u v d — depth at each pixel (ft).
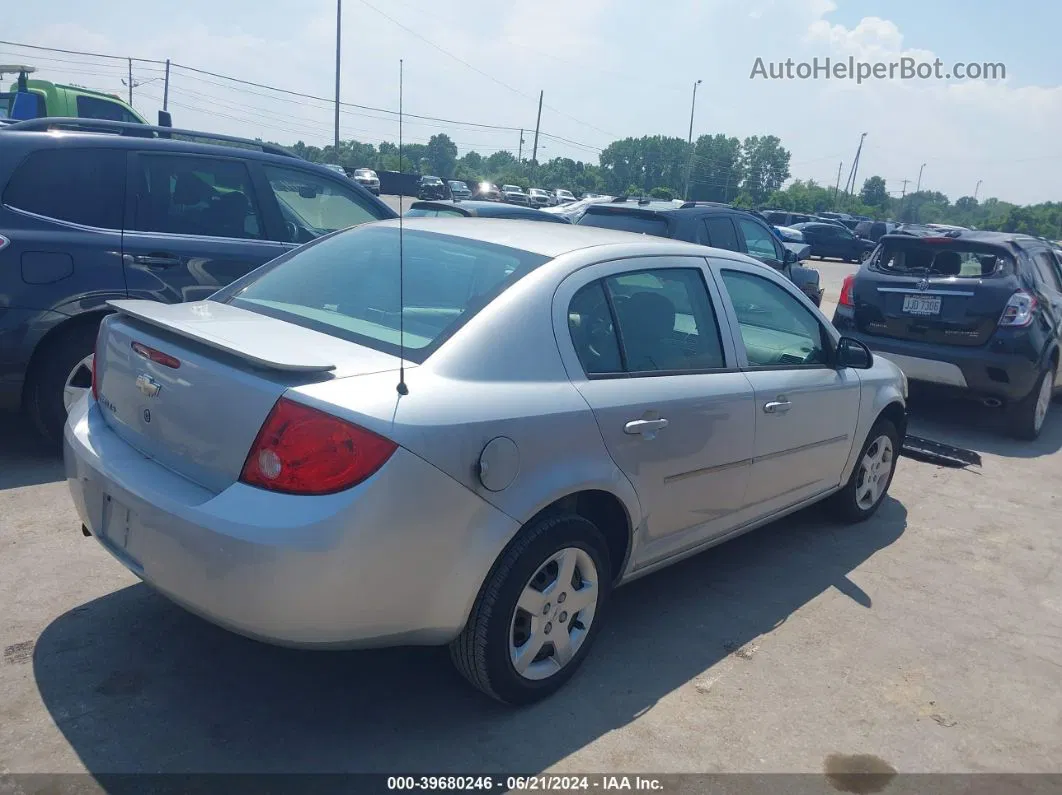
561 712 10.46
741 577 14.75
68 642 11.00
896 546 16.70
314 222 20.26
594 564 10.71
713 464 12.38
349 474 8.38
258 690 10.41
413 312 10.39
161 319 9.88
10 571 12.57
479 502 9.16
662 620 12.98
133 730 9.49
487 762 9.45
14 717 9.52
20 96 37.40
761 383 13.20
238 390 8.81
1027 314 23.84
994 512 19.10
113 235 16.84
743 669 11.79
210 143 19.65
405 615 8.89
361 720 10.00
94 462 9.93
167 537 8.82
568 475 10.03
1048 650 13.07
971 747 10.52
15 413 18.92
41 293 15.93
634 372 11.33
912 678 11.97
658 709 10.69
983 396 24.68
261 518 8.31
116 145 17.22
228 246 18.19
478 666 9.77
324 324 10.51
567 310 10.66
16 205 16.01
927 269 25.58
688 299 12.61
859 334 26.25
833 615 13.62
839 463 15.89
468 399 9.23
